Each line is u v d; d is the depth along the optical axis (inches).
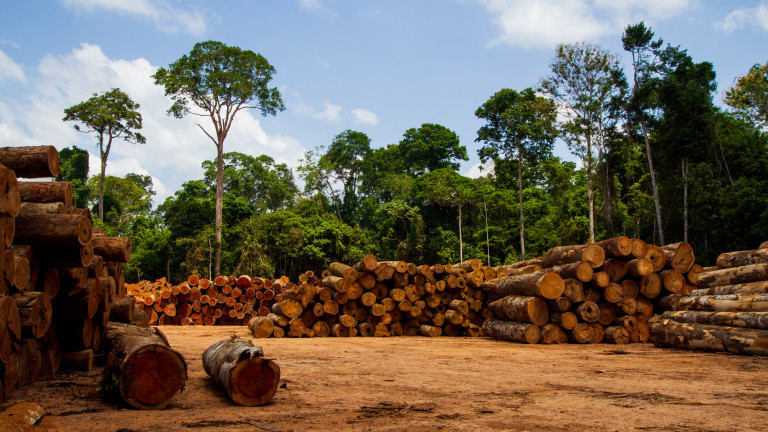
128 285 808.3
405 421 146.3
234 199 1733.5
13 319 157.9
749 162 1092.5
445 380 231.1
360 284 553.3
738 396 186.9
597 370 265.7
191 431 133.8
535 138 1672.0
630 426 139.2
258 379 171.3
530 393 194.7
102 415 150.7
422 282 572.4
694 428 136.9
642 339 436.1
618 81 1328.7
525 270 575.5
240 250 1535.4
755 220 973.2
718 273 401.7
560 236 1599.4
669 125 1188.5
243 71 1565.0
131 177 2871.6
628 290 443.8
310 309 547.5
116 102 1792.6
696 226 1080.2
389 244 2001.7
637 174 1587.1
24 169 208.8
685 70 1204.5
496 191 1989.4
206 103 1540.4
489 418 150.0
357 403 174.4
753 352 311.1
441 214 2075.5
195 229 1592.0
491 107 1801.2
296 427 138.8
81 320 227.3
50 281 203.8
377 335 545.0
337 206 2413.9
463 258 1831.9
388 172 2625.5
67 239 195.0
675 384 216.5
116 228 2058.3
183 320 765.3
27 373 194.4
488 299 584.7
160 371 163.6
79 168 2149.4
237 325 779.4
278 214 1742.1
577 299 431.8
